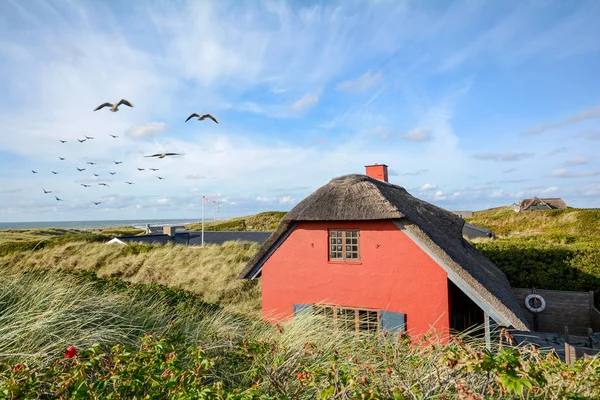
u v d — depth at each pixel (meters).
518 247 14.87
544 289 12.72
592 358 3.71
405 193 12.64
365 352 4.93
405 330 8.37
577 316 11.54
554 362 3.48
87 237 28.25
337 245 9.44
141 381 2.90
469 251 11.35
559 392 3.06
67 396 2.90
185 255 21.06
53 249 23.50
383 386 3.32
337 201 9.31
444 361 2.92
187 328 5.75
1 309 4.64
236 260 19.55
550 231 29.56
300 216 9.45
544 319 11.97
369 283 8.88
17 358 3.53
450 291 8.31
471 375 3.30
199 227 62.34
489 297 7.16
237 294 15.68
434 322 7.69
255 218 62.06
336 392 3.04
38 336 4.01
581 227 28.38
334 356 3.73
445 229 10.86
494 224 37.03
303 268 9.66
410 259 8.46
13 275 5.80
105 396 2.85
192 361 3.91
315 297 9.47
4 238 31.72
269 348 4.20
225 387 3.75
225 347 4.92
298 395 3.52
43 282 5.70
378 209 8.62
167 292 8.08
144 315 5.84
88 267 20.80
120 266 20.41
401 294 8.51
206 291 16.22
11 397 2.63
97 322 4.95
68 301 5.10
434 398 3.17
